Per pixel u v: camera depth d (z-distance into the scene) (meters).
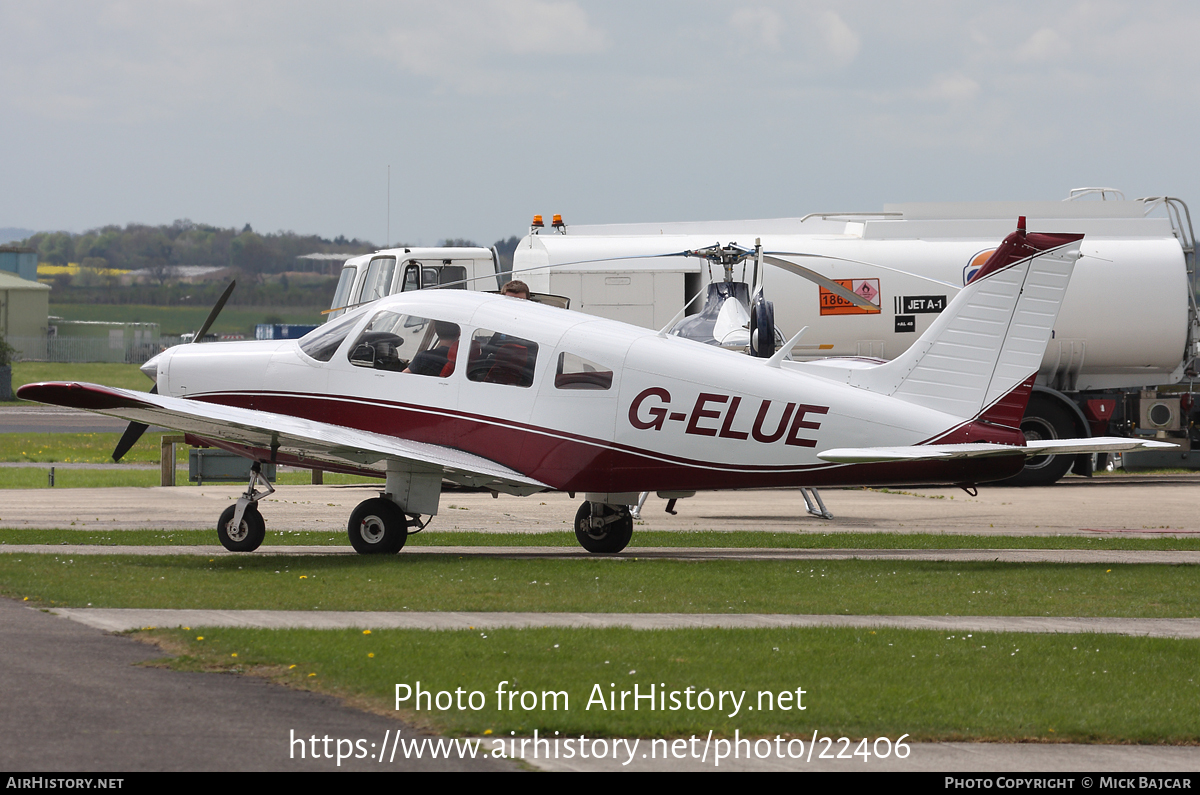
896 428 41.66
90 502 59.19
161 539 44.66
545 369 41.97
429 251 75.81
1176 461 81.94
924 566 40.66
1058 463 78.31
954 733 21.36
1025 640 28.28
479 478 42.75
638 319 74.88
